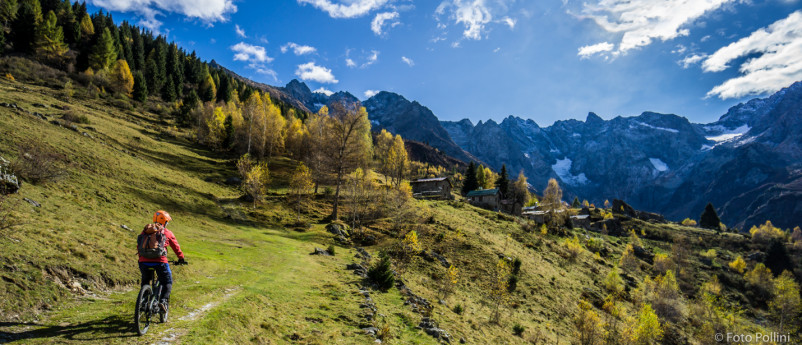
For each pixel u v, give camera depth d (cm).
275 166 8875
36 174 2452
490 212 9012
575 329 3572
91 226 1736
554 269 5634
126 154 5444
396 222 5409
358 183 6731
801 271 10350
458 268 4175
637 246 10631
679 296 7138
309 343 1082
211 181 6444
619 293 5709
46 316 761
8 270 858
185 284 1361
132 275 1260
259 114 9350
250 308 1196
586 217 13138
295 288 1759
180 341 783
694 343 5066
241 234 3744
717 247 12812
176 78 16575
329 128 5591
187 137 9869
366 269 2831
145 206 3484
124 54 15375
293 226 4847
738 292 8812
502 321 2875
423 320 1792
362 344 1214
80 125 6144
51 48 12650
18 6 13600
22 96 7131
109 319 817
